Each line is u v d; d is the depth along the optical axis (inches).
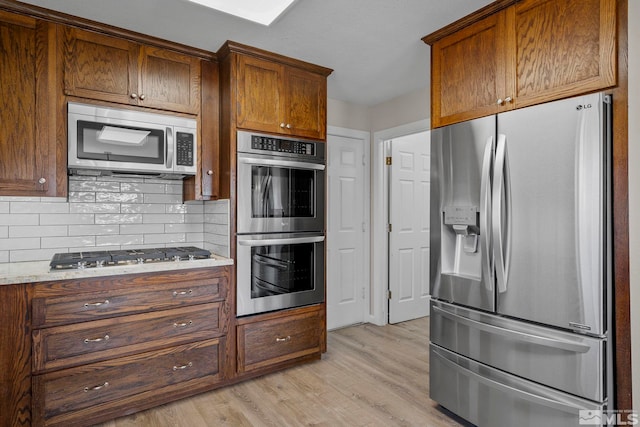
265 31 91.0
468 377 79.0
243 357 100.4
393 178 153.6
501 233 72.0
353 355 120.3
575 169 62.6
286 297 108.1
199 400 91.7
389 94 138.2
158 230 111.3
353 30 90.3
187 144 99.6
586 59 63.6
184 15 83.7
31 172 82.0
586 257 61.5
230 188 99.3
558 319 64.7
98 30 88.2
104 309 81.5
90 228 101.3
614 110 61.2
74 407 78.5
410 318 159.5
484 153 75.2
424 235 164.9
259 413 86.1
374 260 153.2
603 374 60.3
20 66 81.0
